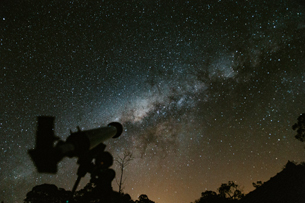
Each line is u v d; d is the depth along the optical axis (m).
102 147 1.86
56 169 0.91
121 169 14.44
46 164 0.90
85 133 1.44
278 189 21.12
